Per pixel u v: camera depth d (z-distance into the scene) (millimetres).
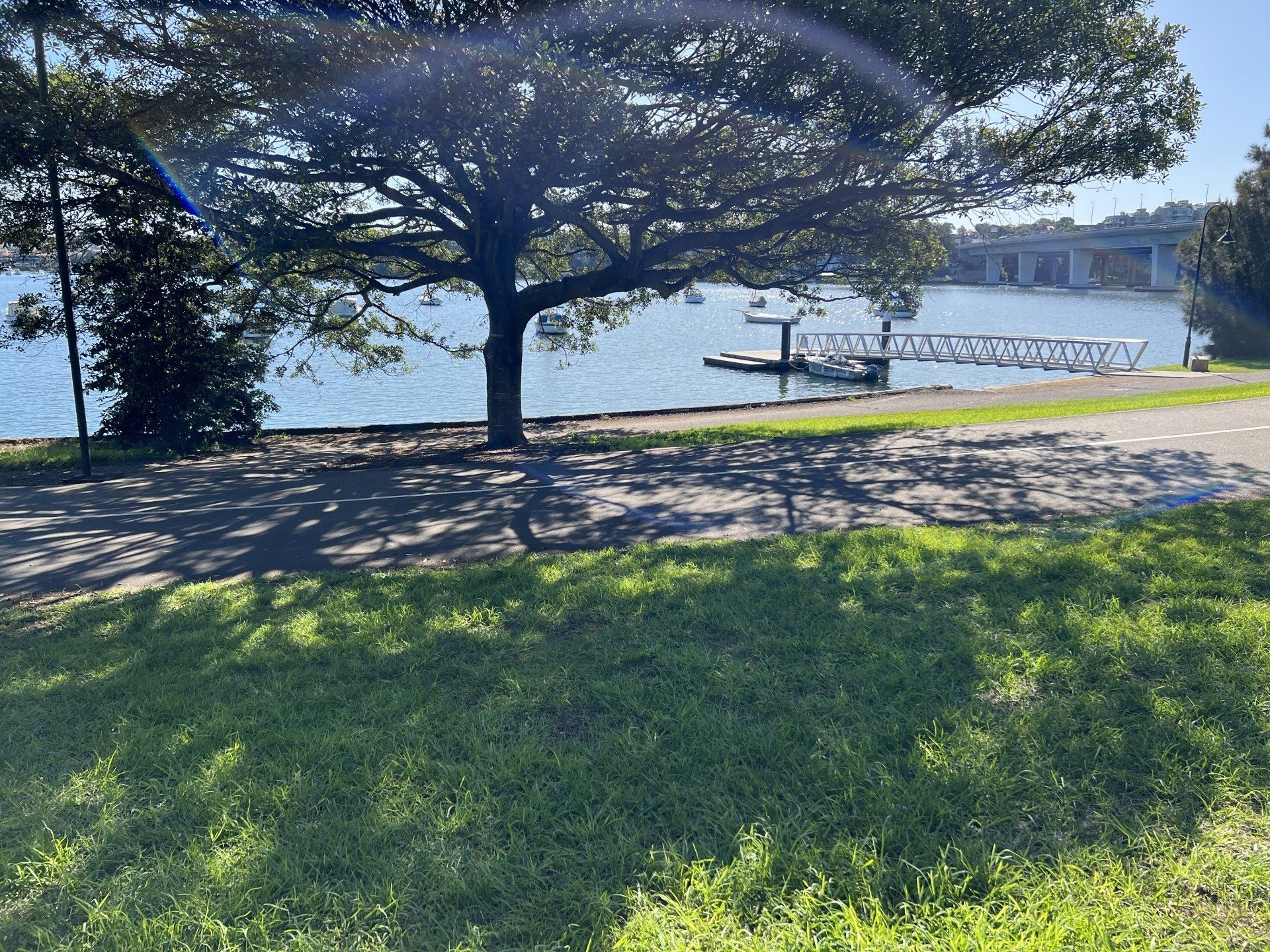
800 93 12891
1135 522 7484
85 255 18375
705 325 84375
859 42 11969
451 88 11688
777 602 5539
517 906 2750
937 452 12258
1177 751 3512
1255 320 39781
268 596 6422
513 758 3613
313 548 8359
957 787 3291
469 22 11734
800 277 19438
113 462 17594
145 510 10984
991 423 15719
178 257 18047
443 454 17047
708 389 40469
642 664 4656
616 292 17641
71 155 13352
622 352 57438
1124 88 13758
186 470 15836
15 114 12445
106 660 5125
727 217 19141
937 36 12102
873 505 8875
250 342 20969
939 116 14039
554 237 21797
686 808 3244
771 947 2508
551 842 3066
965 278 112125
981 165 14688
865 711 3957
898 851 2955
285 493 11812
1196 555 6262
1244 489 8930
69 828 3252
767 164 14883
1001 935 2523
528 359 53062
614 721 3994
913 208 16859
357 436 22828
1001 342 53969
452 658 4848
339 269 18688
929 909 2650
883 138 13539
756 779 3385
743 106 12648
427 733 3904
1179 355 47062
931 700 4066
